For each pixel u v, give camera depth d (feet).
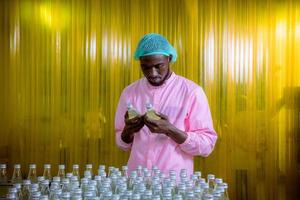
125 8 14.12
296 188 14.34
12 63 14.19
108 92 14.24
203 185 6.20
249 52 14.19
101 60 14.19
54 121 14.30
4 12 14.14
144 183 6.50
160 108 8.09
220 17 14.12
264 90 14.25
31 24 14.16
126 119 7.85
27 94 14.25
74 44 14.19
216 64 14.12
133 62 14.16
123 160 14.25
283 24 14.17
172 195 6.14
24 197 6.25
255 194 14.35
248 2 14.12
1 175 8.27
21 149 14.32
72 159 14.32
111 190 6.36
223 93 14.16
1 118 14.25
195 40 14.08
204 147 7.82
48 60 14.20
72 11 14.14
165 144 7.93
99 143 14.32
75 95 14.26
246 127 14.25
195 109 8.03
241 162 14.26
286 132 14.28
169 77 8.22
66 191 6.08
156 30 14.08
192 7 14.06
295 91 14.25
